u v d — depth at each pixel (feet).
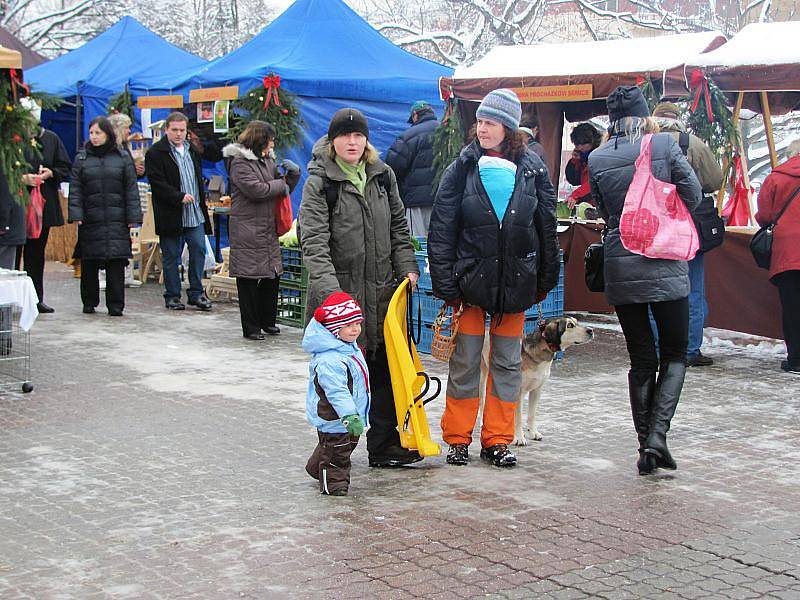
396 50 50.90
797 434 21.49
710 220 27.20
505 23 88.99
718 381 26.53
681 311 18.42
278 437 20.66
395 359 17.84
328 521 15.76
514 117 18.21
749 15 93.97
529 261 18.25
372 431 18.67
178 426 21.39
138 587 13.11
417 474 18.44
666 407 18.44
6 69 26.00
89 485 17.38
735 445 20.57
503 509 16.48
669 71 31.83
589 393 25.00
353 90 45.42
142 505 16.38
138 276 44.50
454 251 18.44
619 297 18.42
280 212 31.32
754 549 14.88
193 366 27.63
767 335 30.32
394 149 36.58
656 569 14.05
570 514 16.28
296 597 12.88
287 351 30.09
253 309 31.89
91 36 100.53
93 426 21.27
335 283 17.44
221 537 14.97
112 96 53.16
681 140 25.80
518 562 14.21
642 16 100.68
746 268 30.45
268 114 42.86
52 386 24.88
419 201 36.73
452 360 19.03
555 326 19.81
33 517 15.74
